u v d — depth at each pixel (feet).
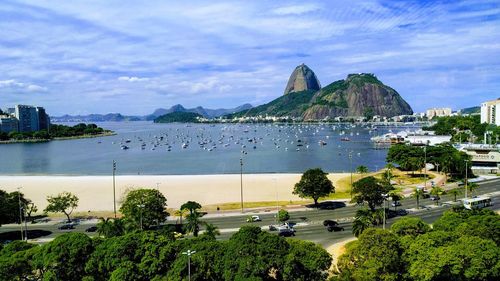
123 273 195.83
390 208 417.08
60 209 394.32
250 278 188.34
